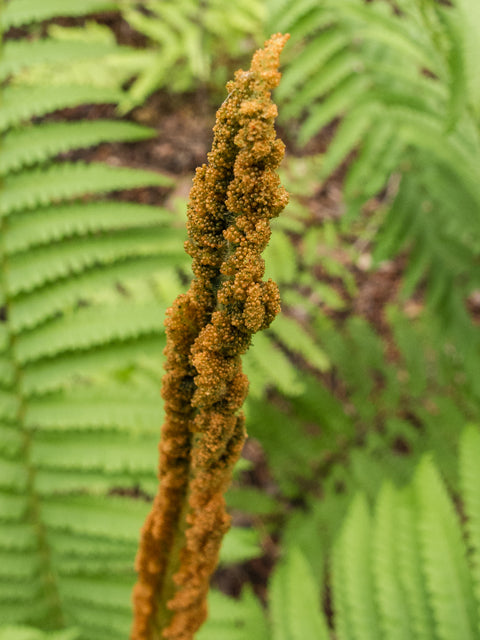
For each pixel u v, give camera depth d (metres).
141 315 2.60
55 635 1.93
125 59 4.99
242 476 4.26
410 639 2.10
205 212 0.90
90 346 2.59
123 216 2.68
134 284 3.45
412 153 3.61
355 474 3.50
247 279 0.87
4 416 2.50
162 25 4.95
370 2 3.45
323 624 2.26
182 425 1.06
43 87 2.72
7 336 2.53
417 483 2.24
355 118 3.47
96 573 2.56
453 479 3.46
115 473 2.57
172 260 2.76
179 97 6.07
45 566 2.52
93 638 2.48
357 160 3.53
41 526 2.52
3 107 2.64
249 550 2.59
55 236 2.58
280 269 3.82
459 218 3.61
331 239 4.38
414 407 3.74
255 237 0.86
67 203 2.65
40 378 2.54
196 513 1.12
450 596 2.04
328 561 3.34
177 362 0.99
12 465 2.49
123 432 2.57
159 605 1.30
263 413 3.62
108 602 2.52
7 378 2.53
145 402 2.58
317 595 2.34
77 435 2.54
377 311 5.11
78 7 2.84
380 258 3.75
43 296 2.57
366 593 2.25
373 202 5.21
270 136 0.83
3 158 2.59
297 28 3.32
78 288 2.62
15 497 2.49
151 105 6.05
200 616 1.29
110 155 5.71
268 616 3.27
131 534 2.50
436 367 3.81
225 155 0.86
